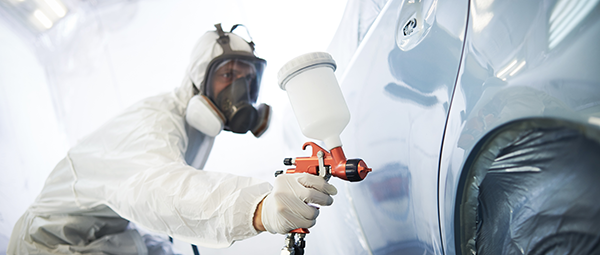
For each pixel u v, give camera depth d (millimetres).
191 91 1390
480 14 404
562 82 305
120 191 965
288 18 2449
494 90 365
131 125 1139
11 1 2516
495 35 378
